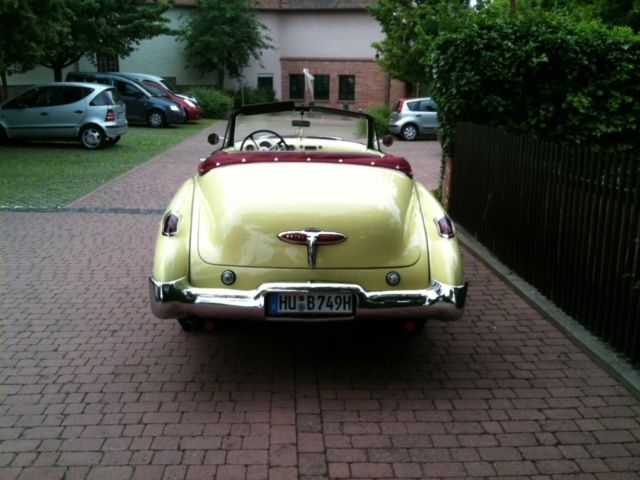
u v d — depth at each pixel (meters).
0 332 4.82
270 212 3.85
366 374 4.22
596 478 3.13
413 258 3.90
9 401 3.79
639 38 8.10
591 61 8.09
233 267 3.80
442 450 3.35
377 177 4.35
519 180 6.20
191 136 21.39
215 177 4.34
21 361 4.33
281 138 6.07
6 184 11.37
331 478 3.10
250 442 3.39
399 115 23.00
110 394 3.89
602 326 4.65
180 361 4.37
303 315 3.78
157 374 4.17
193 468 3.16
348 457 3.27
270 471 3.15
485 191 7.23
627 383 4.04
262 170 4.36
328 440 3.42
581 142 8.38
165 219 4.07
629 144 8.45
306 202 3.92
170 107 24.39
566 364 4.40
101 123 16.70
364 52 36.75
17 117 16.64
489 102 8.20
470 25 8.17
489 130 7.11
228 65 34.47
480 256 6.94
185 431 3.49
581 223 4.96
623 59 8.12
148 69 34.62
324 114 5.85
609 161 4.60
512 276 6.20
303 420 3.62
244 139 6.05
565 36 7.91
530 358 4.49
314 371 4.25
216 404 3.79
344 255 3.81
